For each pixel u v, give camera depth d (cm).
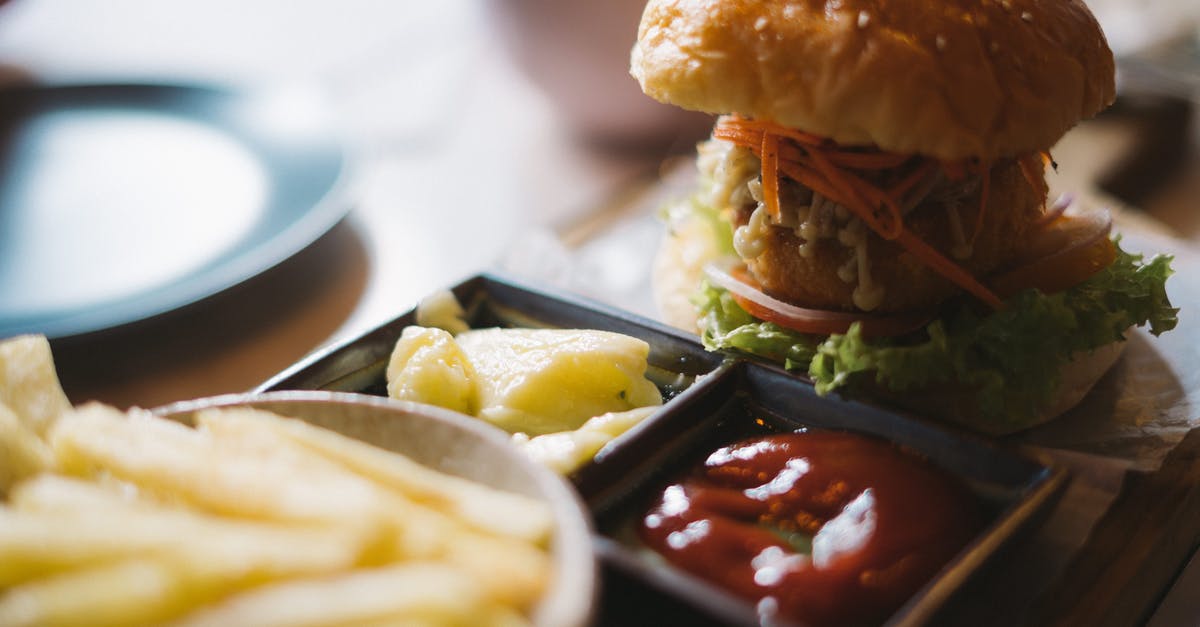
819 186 34
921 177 34
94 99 48
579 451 31
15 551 22
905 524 29
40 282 38
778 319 35
